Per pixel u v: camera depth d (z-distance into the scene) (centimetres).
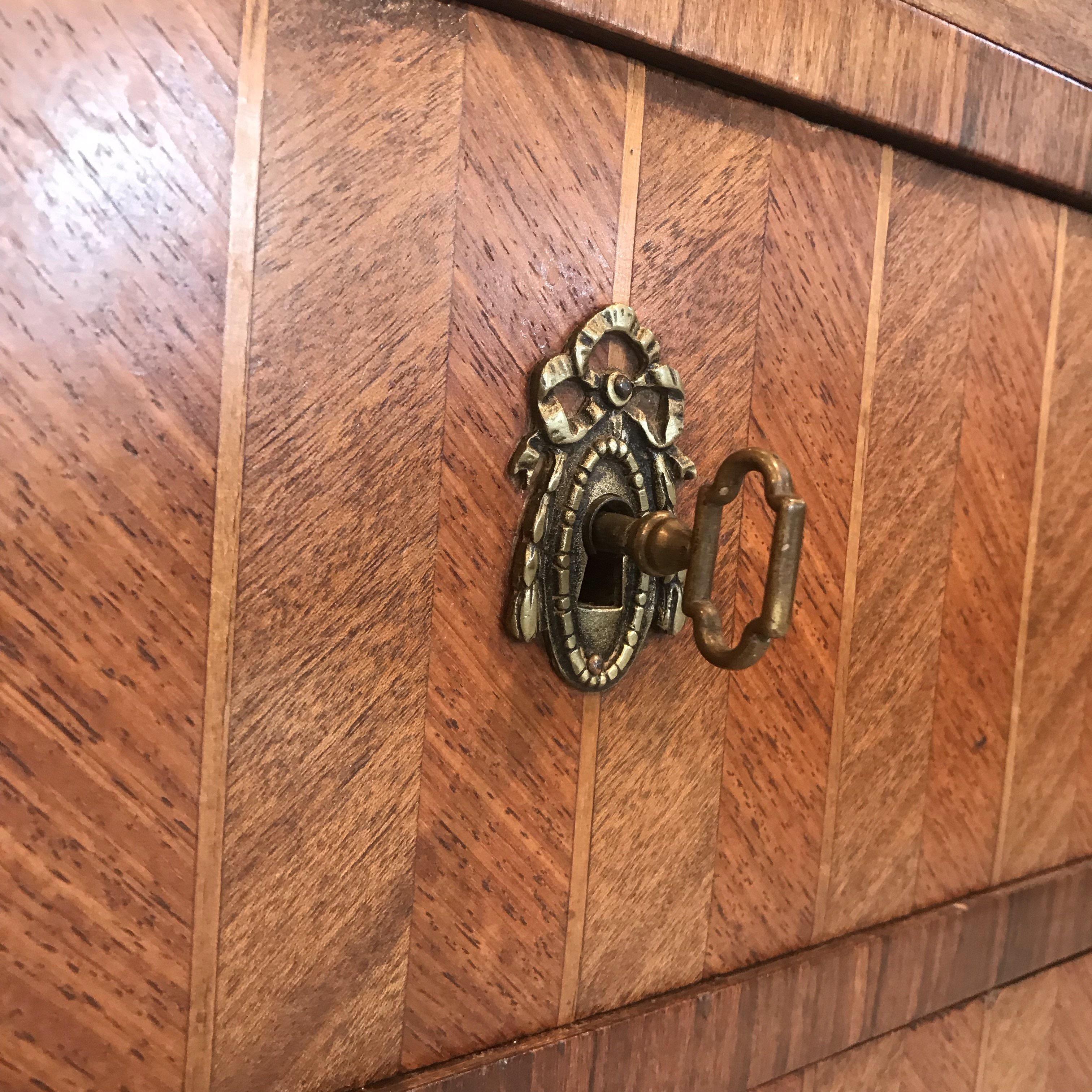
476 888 44
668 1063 50
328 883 40
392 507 40
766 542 51
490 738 43
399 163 38
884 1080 60
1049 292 61
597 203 44
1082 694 69
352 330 38
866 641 56
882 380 55
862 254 53
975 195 57
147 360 34
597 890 48
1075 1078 71
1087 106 59
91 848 34
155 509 34
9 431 32
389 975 42
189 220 34
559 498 44
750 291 49
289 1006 39
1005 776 65
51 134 31
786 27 47
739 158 48
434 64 39
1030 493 63
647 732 49
